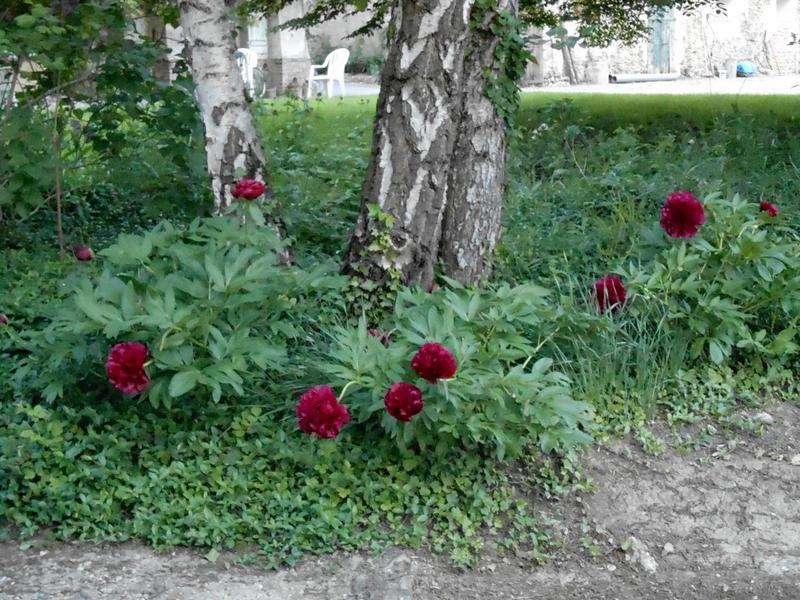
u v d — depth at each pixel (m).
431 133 5.54
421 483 4.54
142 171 7.62
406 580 4.09
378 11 11.02
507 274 6.18
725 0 27.98
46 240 7.62
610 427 5.15
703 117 12.84
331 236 7.20
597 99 16.41
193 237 5.09
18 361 5.28
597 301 5.59
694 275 5.61
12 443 4.40
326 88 22.50
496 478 4.66
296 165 9.54
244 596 3.94
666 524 4.64
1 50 6.47
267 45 21.56
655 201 7.71
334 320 5.54
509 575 4.24
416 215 5.59
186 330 4.44
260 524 4.29
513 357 4.67
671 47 30.53
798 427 5.33
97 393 4.88
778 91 22.55
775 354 5.67
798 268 5.74
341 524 4.32
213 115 6.34
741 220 5.93
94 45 7.19
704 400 5.40
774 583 4.32
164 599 3.89
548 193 8.12
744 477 4.94
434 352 4.25
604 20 12.53
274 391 4.98
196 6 6.24
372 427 4.77
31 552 4.15
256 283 4.73
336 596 3.99
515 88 5.82
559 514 4.59
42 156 6.89
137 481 4.41
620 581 4.28
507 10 5.68
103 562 4.10
